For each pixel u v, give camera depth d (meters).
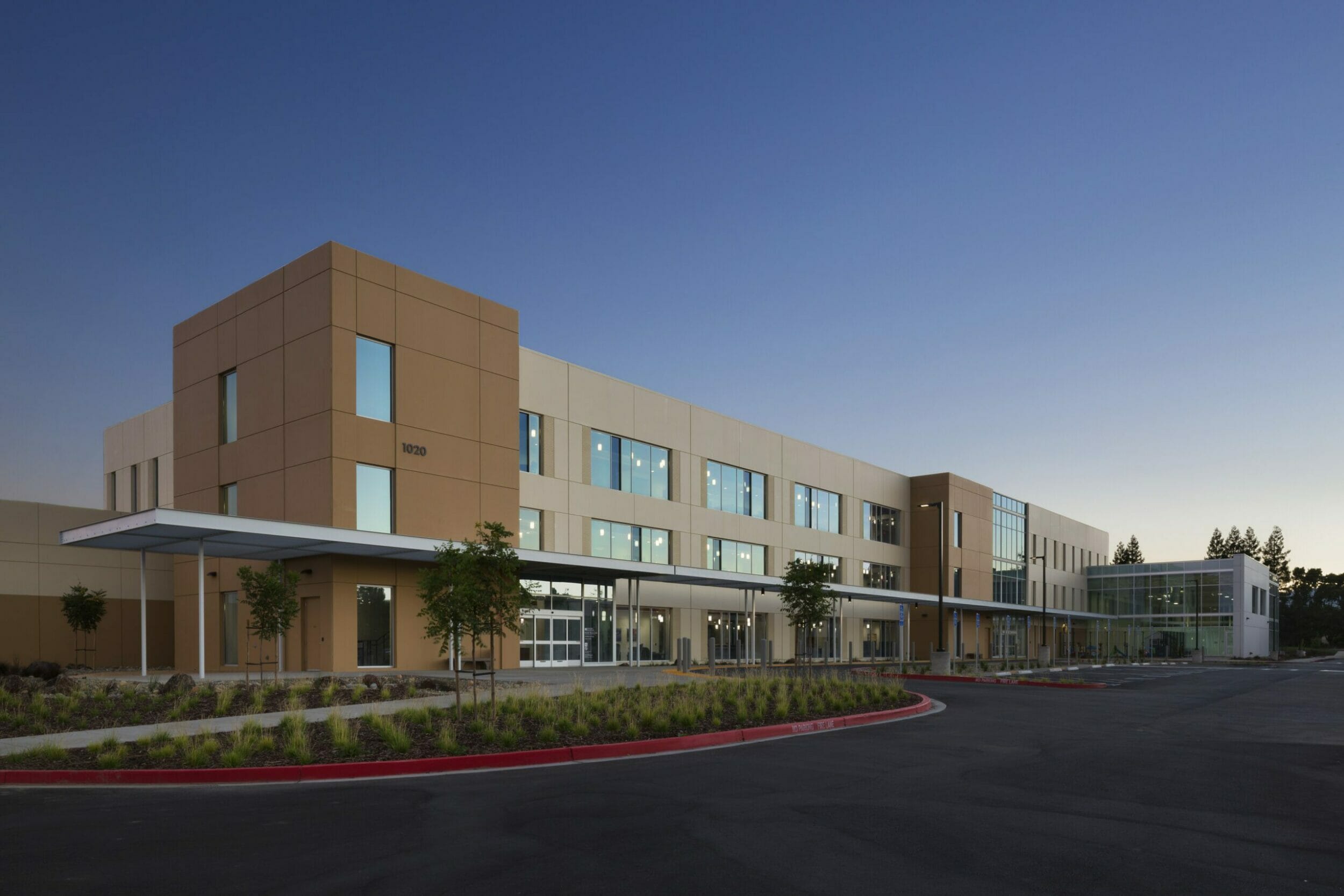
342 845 7.65
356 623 29.55
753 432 51.97
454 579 17.22
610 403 42.03
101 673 32.72
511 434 34.88
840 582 58.31
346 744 12.38
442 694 21.12
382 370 30.77
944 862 7.19
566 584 38.16
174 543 26.69
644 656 43.06
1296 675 46.50
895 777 11.16
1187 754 13.87
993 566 72.94
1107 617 84.56
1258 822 8.80
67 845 7.68
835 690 22.56
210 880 6.64
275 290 31.42
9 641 35.31
